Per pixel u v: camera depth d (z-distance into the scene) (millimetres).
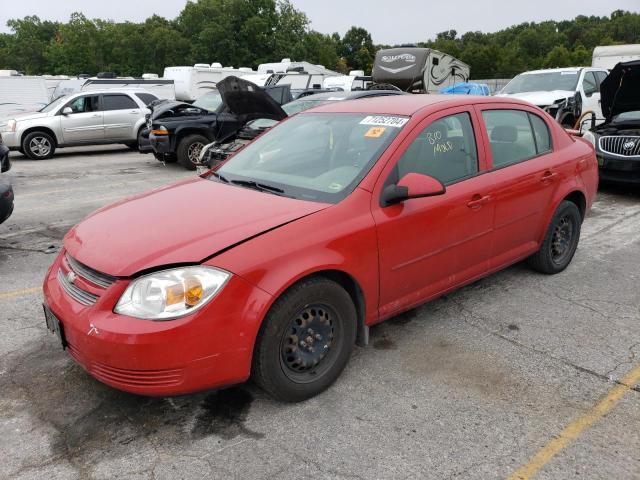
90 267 2732
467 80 20641
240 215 2986
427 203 3430
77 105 14578
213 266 2604
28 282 4898
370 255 3137
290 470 2512
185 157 11906
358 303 3223
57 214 7594
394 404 3012
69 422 2867
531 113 4492
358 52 101312
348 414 2924
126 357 2502
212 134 12141
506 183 3969
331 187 3268
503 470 2506
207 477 2473
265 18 66938
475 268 3941
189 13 70625
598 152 8102
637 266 5137
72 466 2549
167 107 12047
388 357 3518
